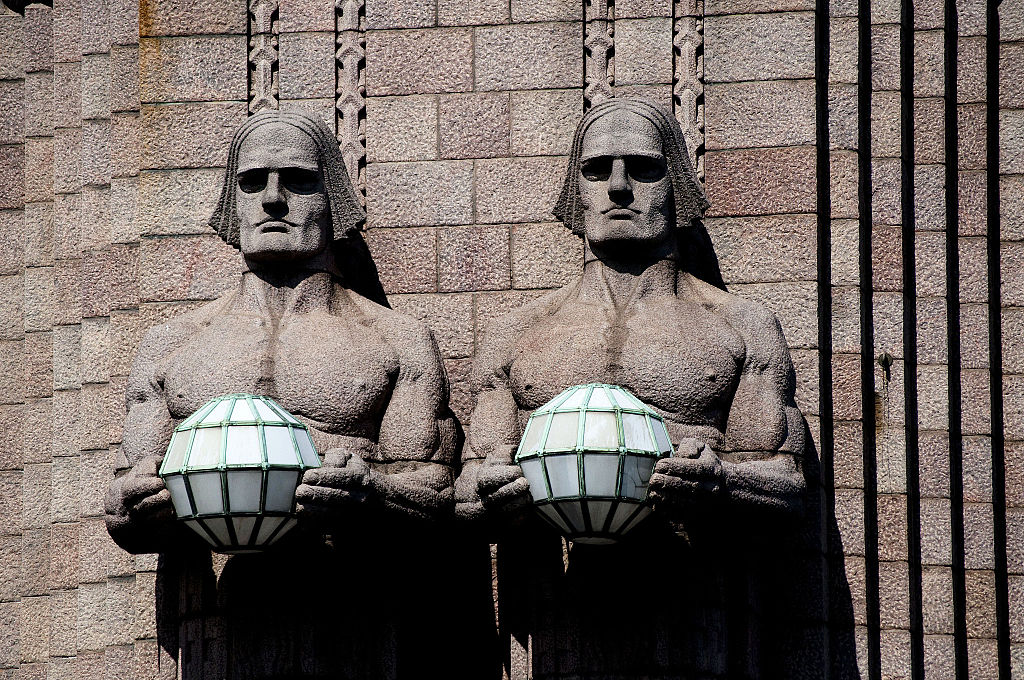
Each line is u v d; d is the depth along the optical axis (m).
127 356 26.91
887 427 26.31
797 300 26.03
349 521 23.86
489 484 24.03
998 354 27.50
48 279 29.36
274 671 24.41
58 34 29.58
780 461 24.52
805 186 26.28
